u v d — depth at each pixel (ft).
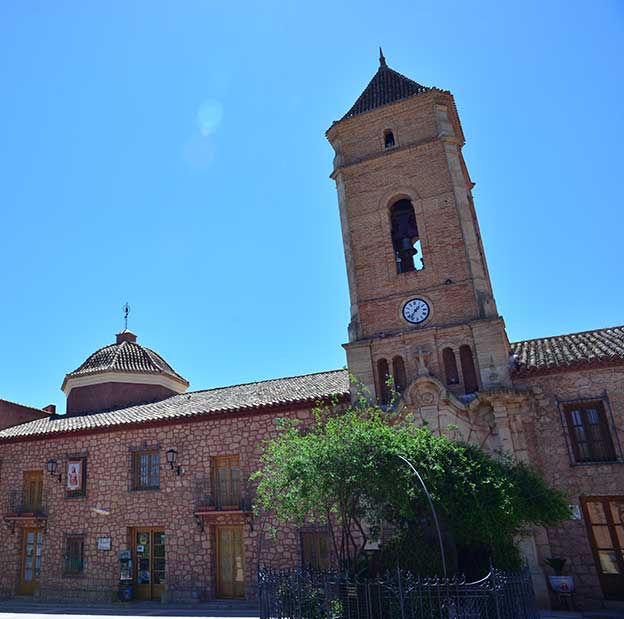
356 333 59.41
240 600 58.18
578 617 42.27
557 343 61.16
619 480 47.65
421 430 38.81
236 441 62.75
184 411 67.10
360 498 37.29
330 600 30.76
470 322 54.80
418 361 55.67
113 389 83.61
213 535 61.36
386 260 61.46
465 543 35.96
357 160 66.54
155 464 66.85
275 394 65.98
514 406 51.26
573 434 50.62
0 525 72.13
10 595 68.59
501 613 28.25
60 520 68.95
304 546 56.54
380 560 36.55
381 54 75.66
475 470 35.06
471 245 58.34
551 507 35.73
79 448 71.05
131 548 64.75
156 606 59.00
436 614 27.91
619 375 49.88
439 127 63.72
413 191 62.59
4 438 74.79
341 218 65.00
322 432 44.98
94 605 61.98
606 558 46.96
